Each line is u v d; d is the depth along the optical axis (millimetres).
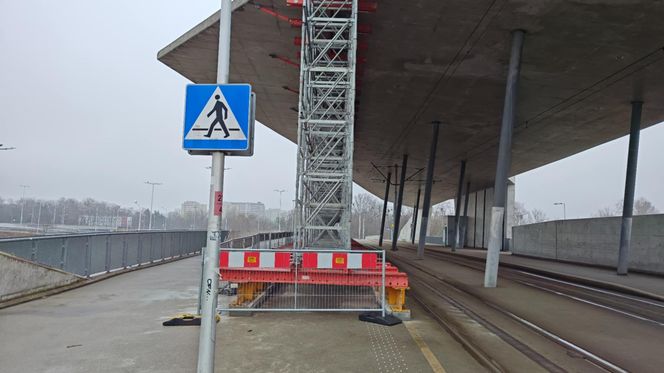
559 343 7648
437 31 17062
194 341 7012
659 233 18672
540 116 27375
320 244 14914
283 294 10516
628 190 20703
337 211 15828
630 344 7672
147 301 10367
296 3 15086
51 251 11680
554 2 14734
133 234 17203
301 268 9305
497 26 16469
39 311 9133
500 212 15969
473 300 12383
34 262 10562
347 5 15891
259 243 19672
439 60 19672
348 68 15016
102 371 5617
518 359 6613
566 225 26516
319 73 16922
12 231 56344
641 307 11594
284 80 23156
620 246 19469
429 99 25109
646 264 19359
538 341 7793
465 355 6539
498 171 16391
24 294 10219
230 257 9180
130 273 15961
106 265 14938
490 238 15727
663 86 21234
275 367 5828
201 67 21859
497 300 12289
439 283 16312
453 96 24359
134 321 8352
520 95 23641
